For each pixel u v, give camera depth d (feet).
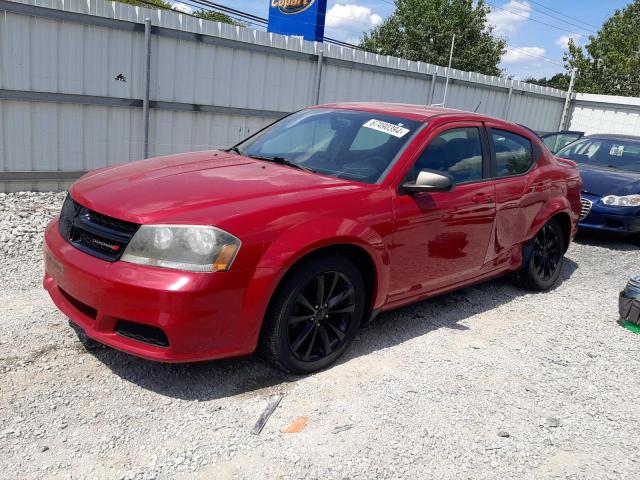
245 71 32.50
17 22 24.50
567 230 18.60
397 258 12.28
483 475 8.92
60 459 8.36
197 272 9.30
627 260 24.31
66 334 12.04
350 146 13.43
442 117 14.23
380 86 40.04
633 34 120.57
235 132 33.27
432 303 16.08
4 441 8.60
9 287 14.49
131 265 9.47
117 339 9.78
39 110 26.12
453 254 13.84
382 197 11.91
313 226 10.48
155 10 28.25
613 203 25.82
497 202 14.85
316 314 11.08
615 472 9.30
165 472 8.29
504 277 19.19
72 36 26.13
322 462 8.82
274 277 9.91
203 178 11.43
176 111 30.50
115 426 9.23
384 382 11.37
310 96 36.09
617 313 16.90
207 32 30.25
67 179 27.81
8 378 10.23
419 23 120.16
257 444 9.09
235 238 9.58
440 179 11.92
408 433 9.77
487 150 15.19
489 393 11.37
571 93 59.11
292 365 10.94
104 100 27.73
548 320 15.75
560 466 9.33
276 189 11.02
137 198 10.29
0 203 23.90
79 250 10.21
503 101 51.42
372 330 13.80
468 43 120.16
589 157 30.68
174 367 11.13
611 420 10.85
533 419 10.62
